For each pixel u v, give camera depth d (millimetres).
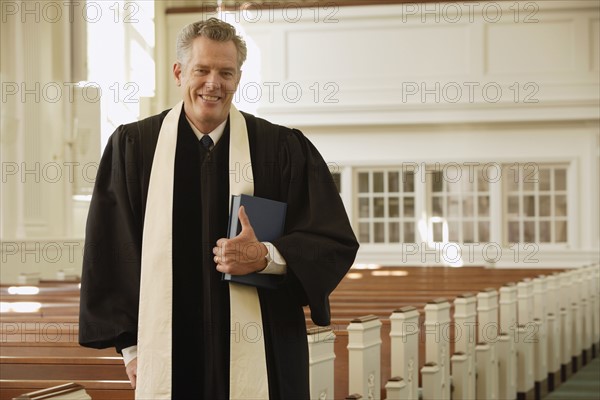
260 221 3301
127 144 3439
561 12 18000
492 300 9430
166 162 3400
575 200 18141
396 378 6602
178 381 3293
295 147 3508
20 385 4773
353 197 18547
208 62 3238
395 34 18359
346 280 13375
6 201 13531
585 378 12578
